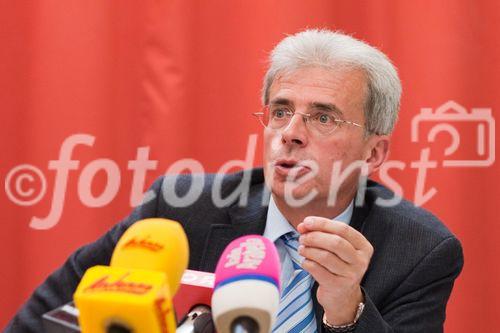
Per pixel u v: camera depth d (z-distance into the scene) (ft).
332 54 13.83
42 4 21.70
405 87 21.30
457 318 21.58
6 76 21.84
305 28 21.33
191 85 21.52
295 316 13.38
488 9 21.11
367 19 21.30
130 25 21.65
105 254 14.94
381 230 15.07
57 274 14.69
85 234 21.66
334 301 11.09
